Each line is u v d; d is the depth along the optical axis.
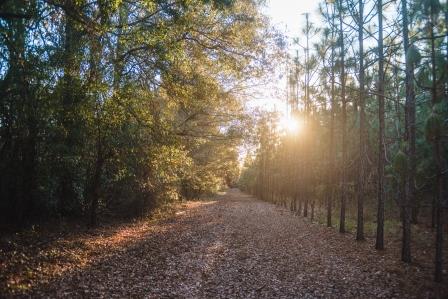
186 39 15.25
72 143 13.06
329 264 10.96
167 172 20.08
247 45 16.19
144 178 18.09
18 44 10.38
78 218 15.67
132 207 18.92
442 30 7.22
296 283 8.92
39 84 10.98
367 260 11.51
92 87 11.86
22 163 12.21
